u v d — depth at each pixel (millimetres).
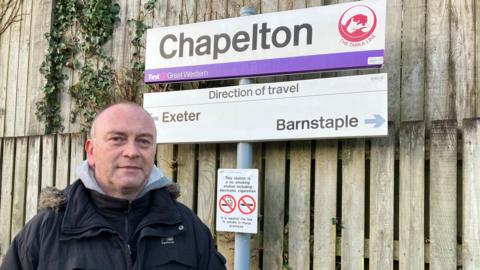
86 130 4125
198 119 3326
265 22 3199
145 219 1819
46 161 4102
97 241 1747
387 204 2877
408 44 3053
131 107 1854
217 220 3178
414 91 3008
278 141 3260
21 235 1787
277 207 3244
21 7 4562
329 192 3070
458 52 2924
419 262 2750
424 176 2826
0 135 4520
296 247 3143
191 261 1886
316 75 3283
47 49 4363
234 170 3154
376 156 2943
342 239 3002
